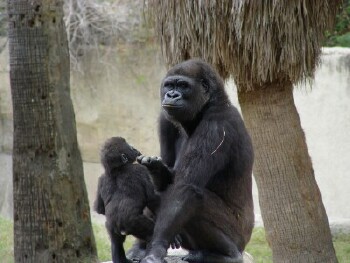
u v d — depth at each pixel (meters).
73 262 8.96
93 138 24.09
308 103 20.92
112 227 9.07
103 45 23.80
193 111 9.51
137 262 9.79
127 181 9.05
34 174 8.76
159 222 8.77
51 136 8.72
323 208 14.98
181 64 9.70
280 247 14.80
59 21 8.70
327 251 14.84
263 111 14.34
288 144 14.42
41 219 8.82
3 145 24.33
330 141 20.72
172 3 13.35
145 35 23.64
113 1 23.91
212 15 12.95
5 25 24.17
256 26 12.90
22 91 8.66
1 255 16.80
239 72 13.38
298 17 13.09
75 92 23.94
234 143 9.50
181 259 9.98
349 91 20.38
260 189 14.76
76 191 8.97
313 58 13.55
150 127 23.89
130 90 23.91
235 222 9.77
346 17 27.30
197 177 9.07
